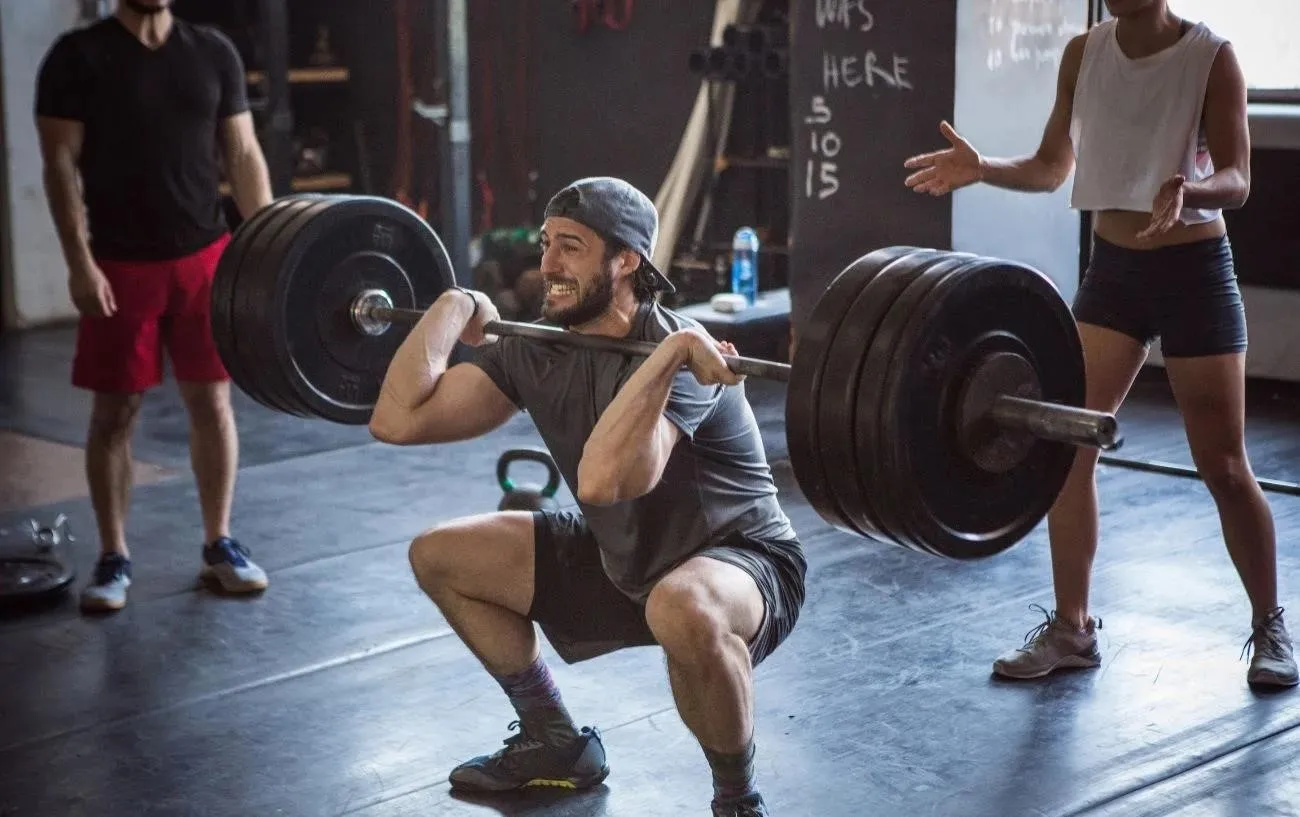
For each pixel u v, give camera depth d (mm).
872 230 5984
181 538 4664
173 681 3605
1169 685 3389
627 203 2656
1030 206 5965
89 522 4879
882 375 2277
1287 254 6207
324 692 3523
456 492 5090
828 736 3191
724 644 2506
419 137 8266
